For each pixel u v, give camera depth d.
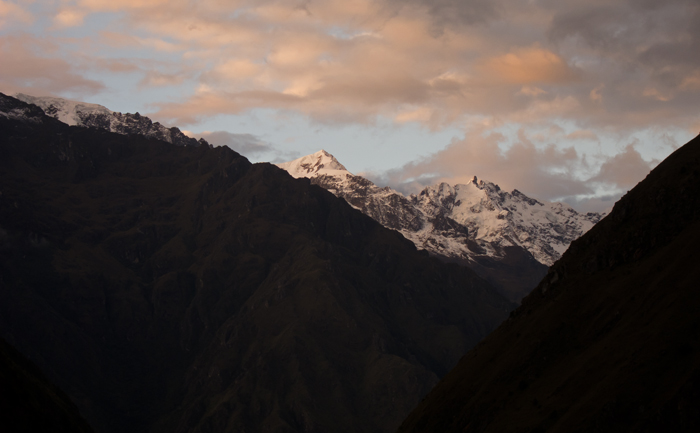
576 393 144.75
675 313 135.38
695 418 117.94
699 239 147.38
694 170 165.88
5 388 169.75
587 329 162.75
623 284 161.88
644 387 128.12
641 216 171.12
